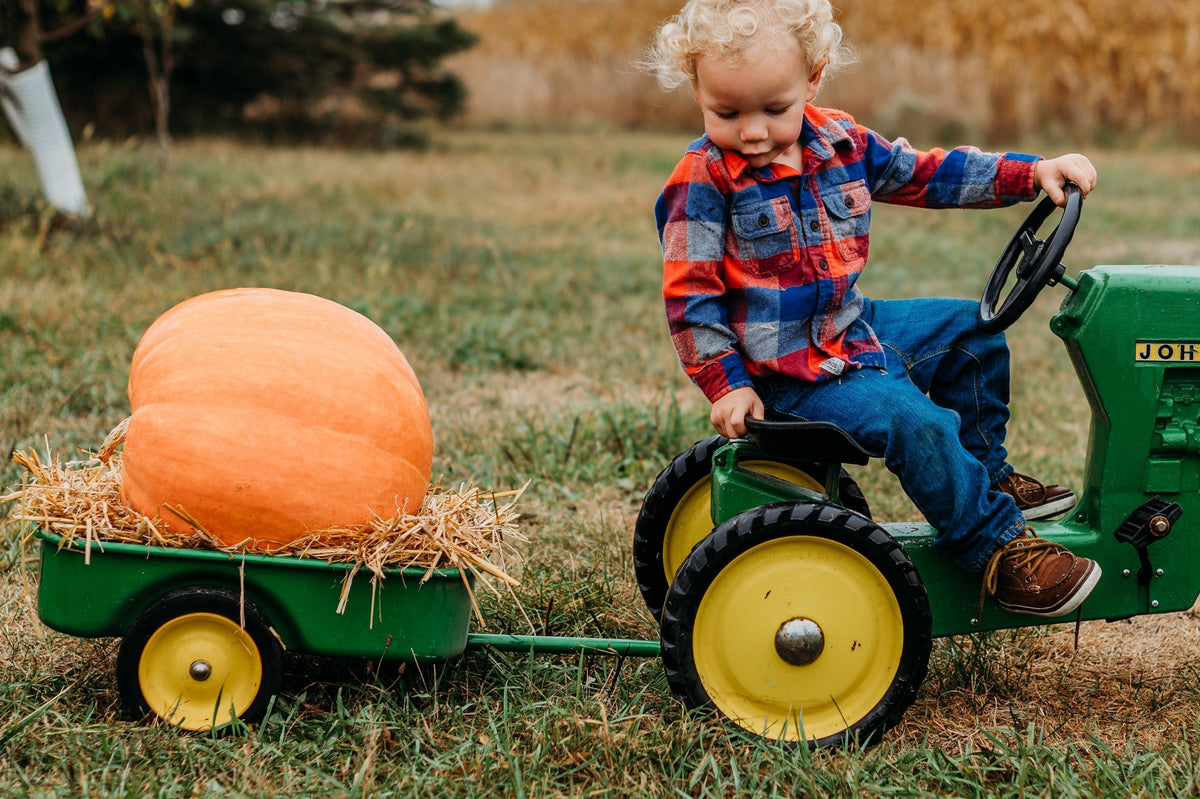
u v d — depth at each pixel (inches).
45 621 106.3
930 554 112.2
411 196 522.6
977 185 113.3
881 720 108.0
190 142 711.1
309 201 467.8
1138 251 424.8
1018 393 242.7
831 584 107.9
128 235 347.9
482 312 299.9
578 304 318.7
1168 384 110.5
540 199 550.6
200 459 103.0
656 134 1018.7
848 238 109.6
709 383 107.9
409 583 105.5
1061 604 106.6
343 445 106.3
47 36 345.1
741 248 108.5
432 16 838.5
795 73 102.5
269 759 100.3
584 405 226.1
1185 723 114.9
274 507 104.0
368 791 95.4
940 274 378.6
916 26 932.6
